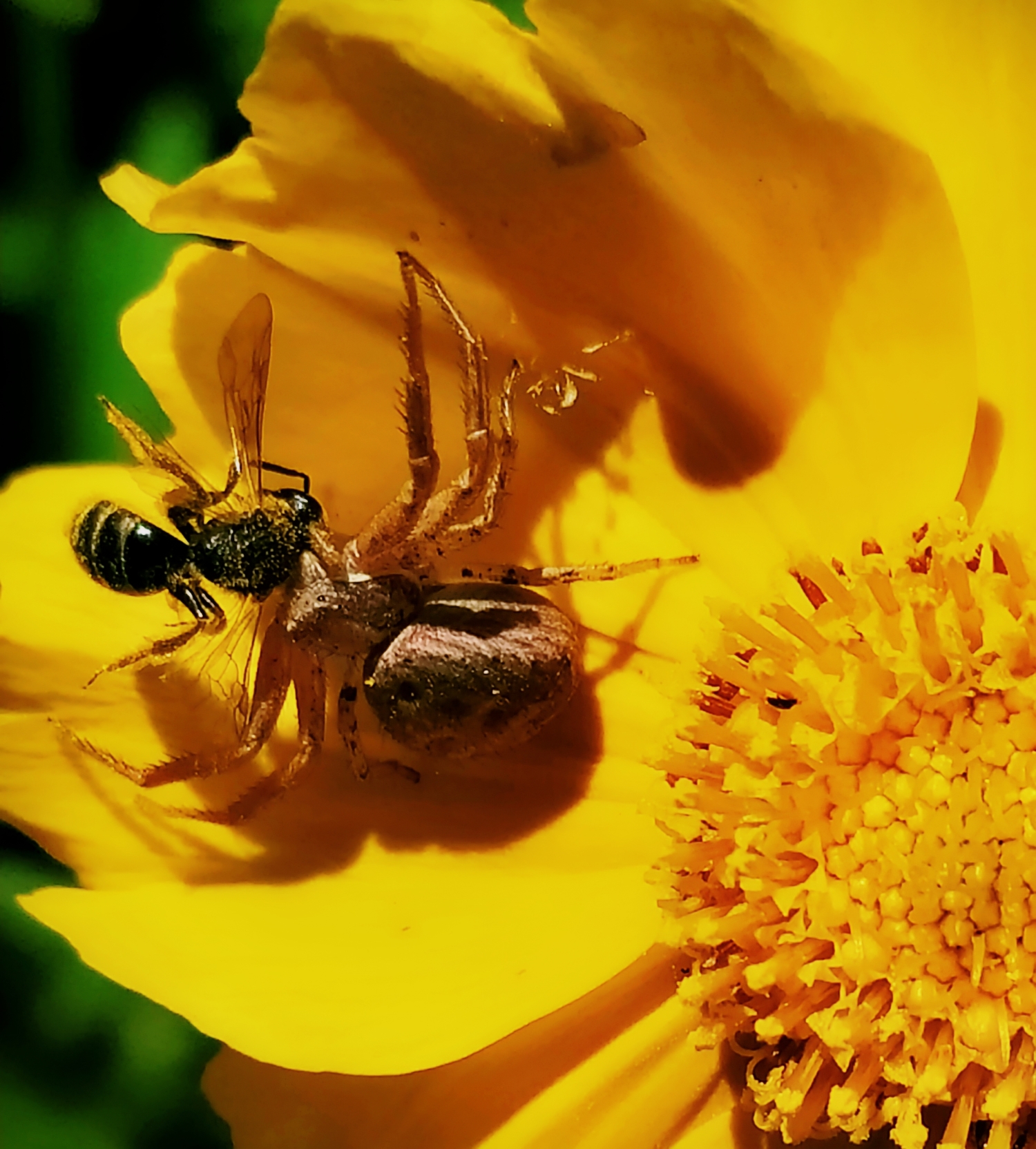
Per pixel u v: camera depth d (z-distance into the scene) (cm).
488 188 8
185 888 9
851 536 9
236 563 9
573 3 8
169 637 9
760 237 8
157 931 9
